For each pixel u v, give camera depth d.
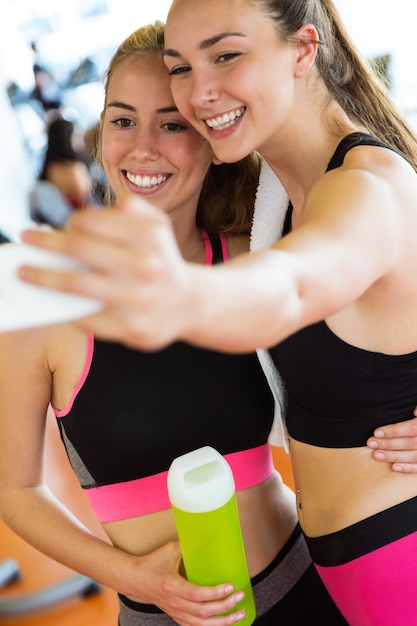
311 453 1.17
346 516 1.14
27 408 1.25
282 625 1.28
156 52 1.22
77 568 1.23
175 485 1.04
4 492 1.30
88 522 2.64
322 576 1.20
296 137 1.14
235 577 1.09
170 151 1.22
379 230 0.83
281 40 1.08
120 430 1.20
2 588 2.43
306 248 0.73
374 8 4.83
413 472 1.12
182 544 1.08
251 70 1.07
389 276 0.98
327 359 1.08
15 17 5.74
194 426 1.22
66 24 5.75
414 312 1.04
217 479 1.04
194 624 1.11
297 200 1.20
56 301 0.52
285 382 1.21
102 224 0.51
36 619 2.28
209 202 1.34
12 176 5.93
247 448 1.27
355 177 0.89
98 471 1.24
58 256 0.53
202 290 0.56
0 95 5.89
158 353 1.20
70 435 1.24
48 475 3.01
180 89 1.13
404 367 1.09
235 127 1.12
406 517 1.12
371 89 1.22
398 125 1.23
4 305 0.51
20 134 5.97
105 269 0.51
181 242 1.31
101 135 1.40
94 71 5.75
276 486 1.34
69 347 1.21
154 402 1.20
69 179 4.22
